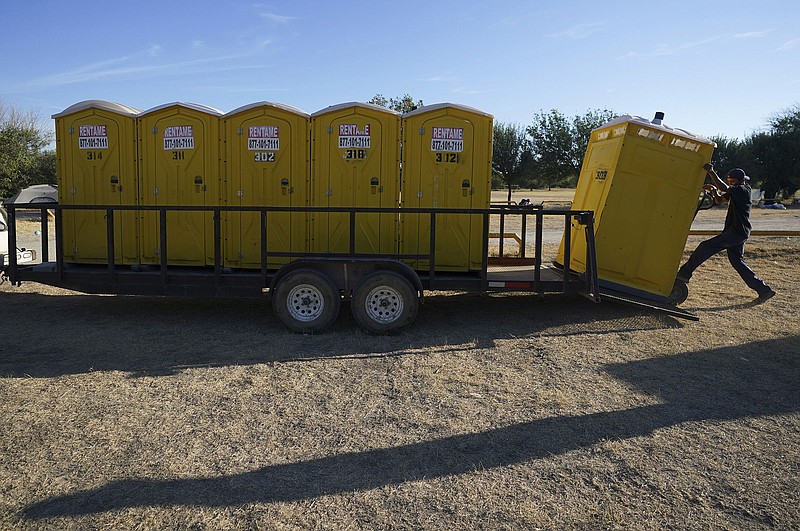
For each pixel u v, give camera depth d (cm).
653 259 844
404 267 768
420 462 427
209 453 439
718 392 569
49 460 426
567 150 3975
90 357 672
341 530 345
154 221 859
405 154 825
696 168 827
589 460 430
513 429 483
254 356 679
